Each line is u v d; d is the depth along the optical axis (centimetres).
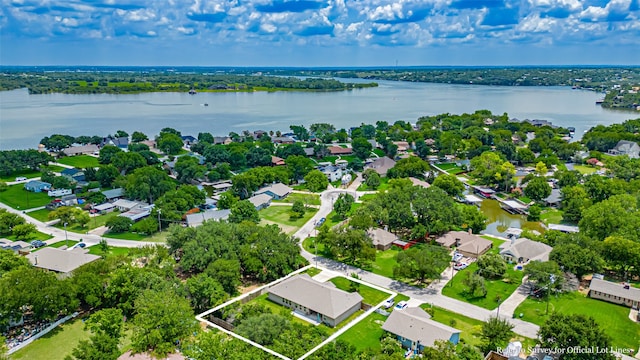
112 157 19538
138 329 6838
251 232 10519
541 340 6906
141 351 6469
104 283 8325
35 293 7412
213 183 17688
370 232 11681
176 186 16638
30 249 11200
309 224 13325
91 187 16438
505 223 14050
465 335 7469
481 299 8800
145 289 8006
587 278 9662
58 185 16000
